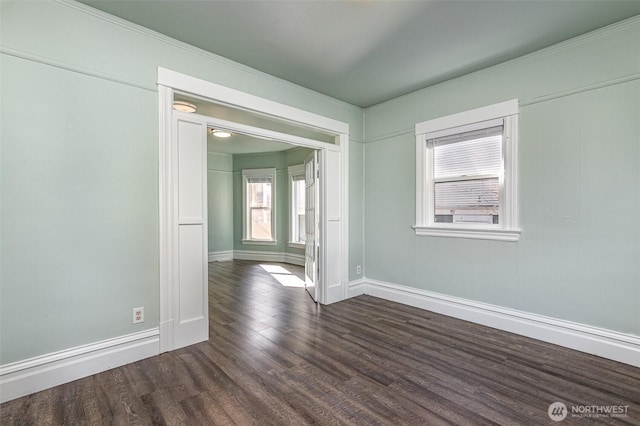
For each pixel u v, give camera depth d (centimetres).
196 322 266
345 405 181
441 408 178
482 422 166
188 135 262
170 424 165
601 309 239
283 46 261
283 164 708
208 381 206
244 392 194
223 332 291
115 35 222
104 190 218
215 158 720
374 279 412
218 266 649
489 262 302
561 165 257
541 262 269
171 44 248
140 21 227
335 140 402
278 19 224
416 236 362
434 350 252
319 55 276
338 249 393
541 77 267
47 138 197
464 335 282
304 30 238
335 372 218
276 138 330
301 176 673
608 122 235
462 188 329
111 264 222
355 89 353
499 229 291
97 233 216
